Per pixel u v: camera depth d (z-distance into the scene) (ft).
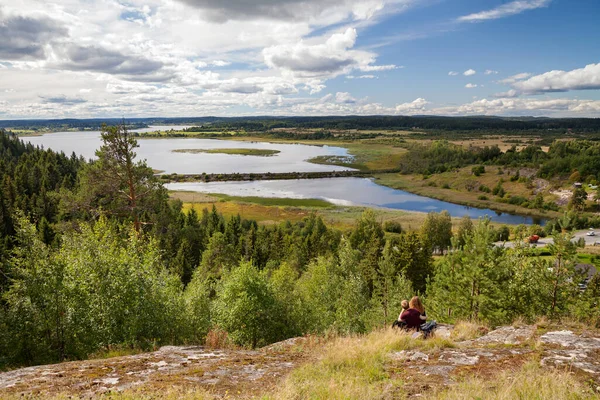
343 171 631.56
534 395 16.98
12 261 44.65
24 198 249.14
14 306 42.96
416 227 334.85
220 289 73.20
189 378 23.91
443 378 21.63
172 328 50.90
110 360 29.50
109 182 93.20
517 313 58.49
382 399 18.83
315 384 20.93
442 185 558.97
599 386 18.76
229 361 28.22
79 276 46.55
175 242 193.36
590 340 26.86
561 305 57.47
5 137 482.28
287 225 312.71
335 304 98.27
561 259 58.54
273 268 189.88
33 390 21.77
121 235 82.79
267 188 485.56
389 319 84.02
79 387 22.29
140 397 19.43
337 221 341.21
